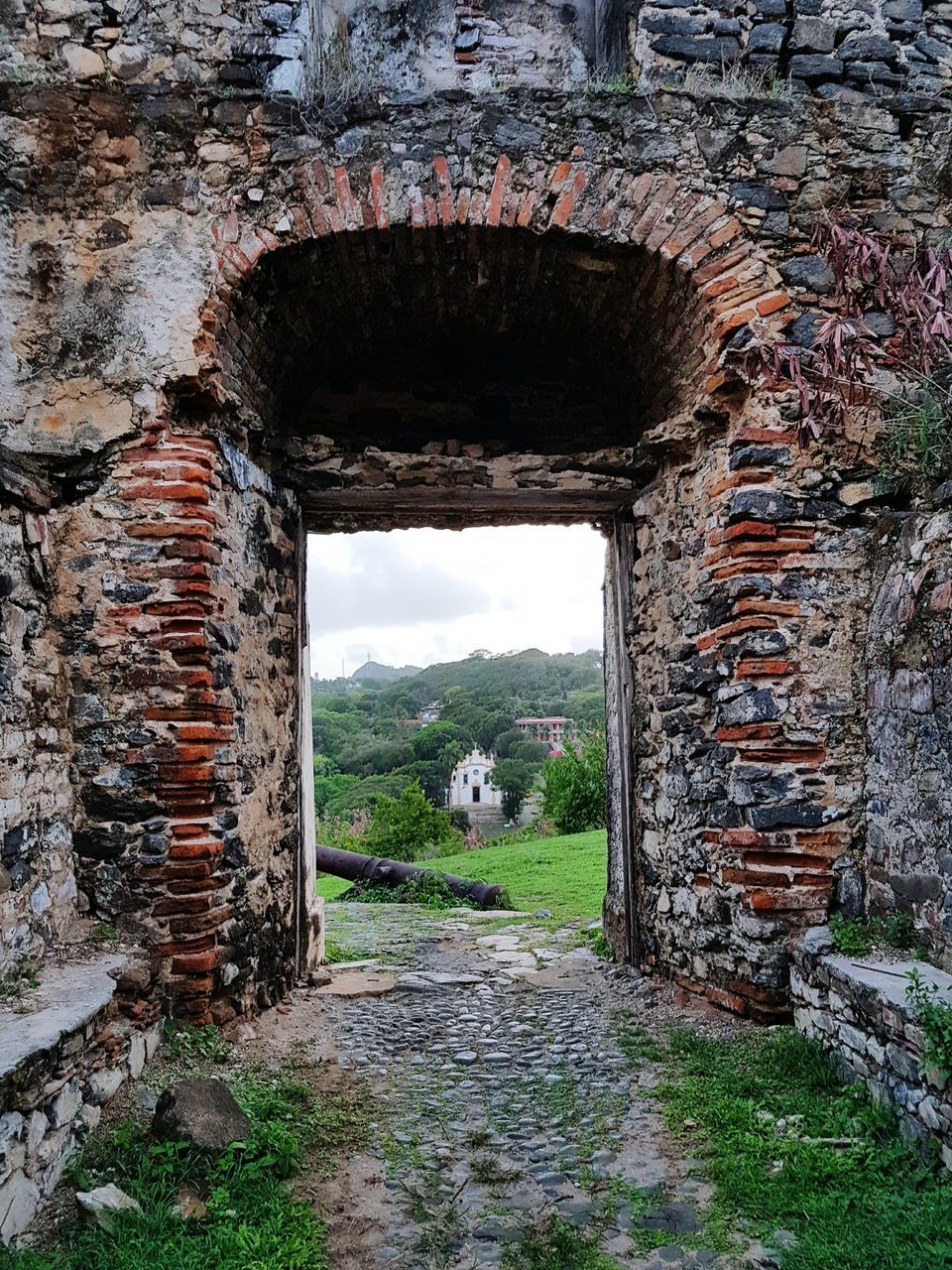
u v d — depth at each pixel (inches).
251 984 163.3
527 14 212.5
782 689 154.9
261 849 171.8
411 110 166.1
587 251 169.8
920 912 133.3
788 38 172.7
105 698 148.3
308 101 164.2
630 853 199.9
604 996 179.5
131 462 152.5
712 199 166.1
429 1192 106.8
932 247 159.2
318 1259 92.3
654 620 193.0
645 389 200.1
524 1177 110.3
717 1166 109.5
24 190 158.7
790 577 157.4
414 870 329.4
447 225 164.6
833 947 139.4
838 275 156.2
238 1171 104.5
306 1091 131.1
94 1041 115.0
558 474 199.9
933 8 175.2
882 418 160.6
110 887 145.6
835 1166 105.5
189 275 157.8
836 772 154.0
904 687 139.5
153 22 164.1
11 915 123.9
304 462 195.8
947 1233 90.7
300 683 198.5
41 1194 97.4
